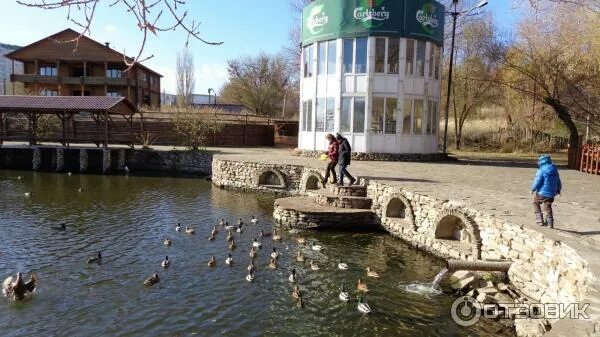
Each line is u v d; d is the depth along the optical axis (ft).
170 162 122.62
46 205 74.33
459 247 45.57
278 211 63.05
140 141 139.95
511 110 151.02
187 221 64.08
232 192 89.86
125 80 187.73
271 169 86.94
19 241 53.31
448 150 146.72
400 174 72.02
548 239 32.45
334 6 96.27
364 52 95.35
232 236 54.39
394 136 96.78
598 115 100.12
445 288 39.40
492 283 37.50
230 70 248.11
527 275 34.86
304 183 81.66
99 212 69.51
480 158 114.21
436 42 99.91
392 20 93.81
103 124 148.46
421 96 98.53
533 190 36.91
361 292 38.81
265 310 35.60
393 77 95.61
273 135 160.04
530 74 112.68
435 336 31.40
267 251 50.29
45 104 118.42
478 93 145.07
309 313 35.09
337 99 97.55
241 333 32.07
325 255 49.11
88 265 45.21
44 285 40.01
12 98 121.70
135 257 47.80
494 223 40.32
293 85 240.53
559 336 19.10
